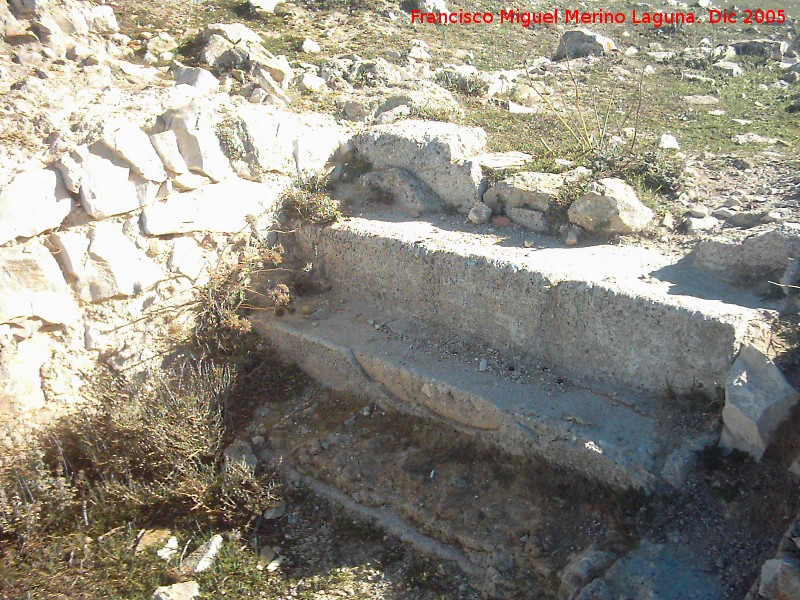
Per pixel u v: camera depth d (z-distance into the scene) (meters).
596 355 6.23
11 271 7.04
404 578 5.73
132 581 5.96
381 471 6.57
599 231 7.30
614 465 5.45
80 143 7.80
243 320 7.98
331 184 9.02
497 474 6.15
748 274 6.11
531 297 6.53
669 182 7.91
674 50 16.25
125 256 7.68
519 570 5.44
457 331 7.28
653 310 5.77
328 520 6.42
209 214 8.22
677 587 4.60
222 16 14.84
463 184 8.19
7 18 10.27
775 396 5.02
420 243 7.45
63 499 6.46
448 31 17.23
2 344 6.99
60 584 5.86
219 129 8.47
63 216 7.44
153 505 6.67
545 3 21.28
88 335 7.50
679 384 5.76
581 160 8.44
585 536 5.42
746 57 14.96
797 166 8.41
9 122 8.05
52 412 7.17
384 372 7.10
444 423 6.70
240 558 6.13
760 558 4.68
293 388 7.74
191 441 6.79
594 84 13.52
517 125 10.66
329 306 8.16
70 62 10.11
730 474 5.18
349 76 11.72
